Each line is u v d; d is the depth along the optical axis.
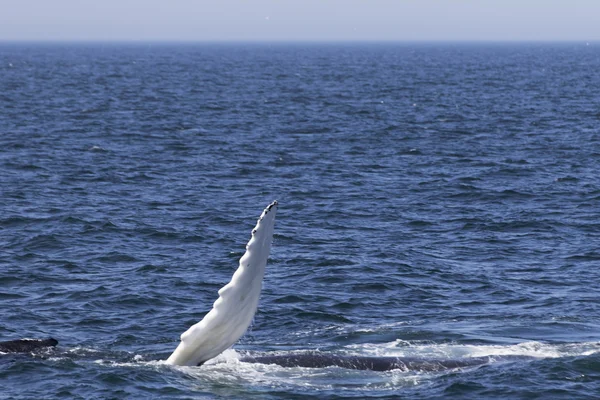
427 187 170.00
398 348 79.06
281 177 182.12
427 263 112.19
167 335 84.38
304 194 162.50
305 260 112.69
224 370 70.69
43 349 74.56
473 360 73.81
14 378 69.25
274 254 116.00
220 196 159.75
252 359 72.81
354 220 139.75
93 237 124.50
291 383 68.69
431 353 77.50
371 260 113.19
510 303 95.31
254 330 85.69
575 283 103.50
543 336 83.19
